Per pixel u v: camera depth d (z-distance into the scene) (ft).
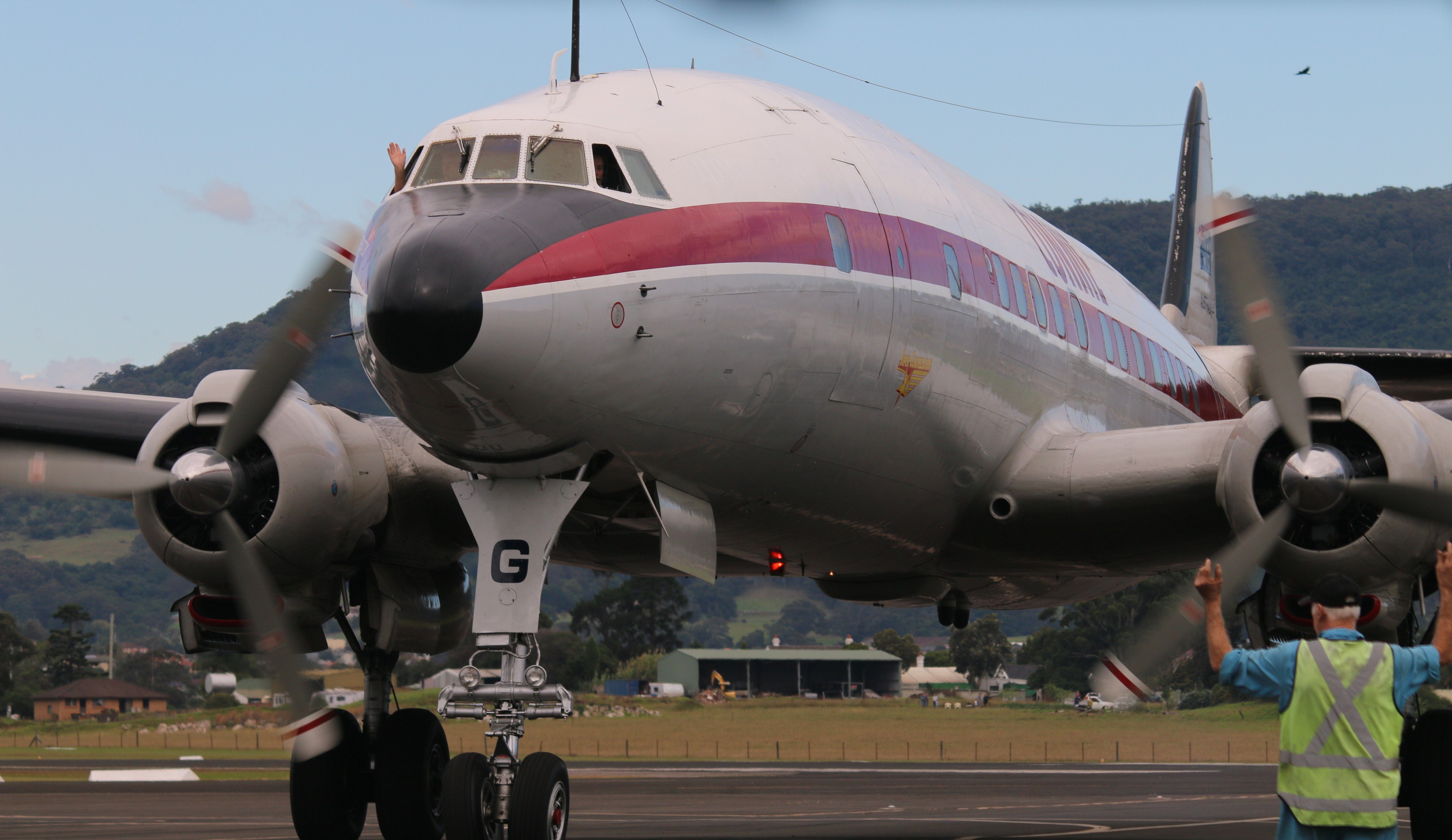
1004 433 132.87
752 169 108.37
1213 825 167.63
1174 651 95.35
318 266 105.60
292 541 108.88
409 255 86.69
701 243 99.50
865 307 112.37
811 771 375.45
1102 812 197.06
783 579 153.89
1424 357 184.96
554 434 94.27
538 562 99.25
